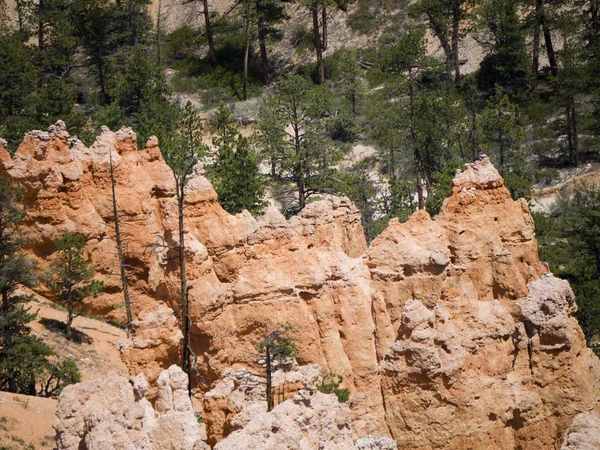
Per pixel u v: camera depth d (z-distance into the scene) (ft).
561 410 205.26
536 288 209.67
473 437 200.23
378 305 219.61
